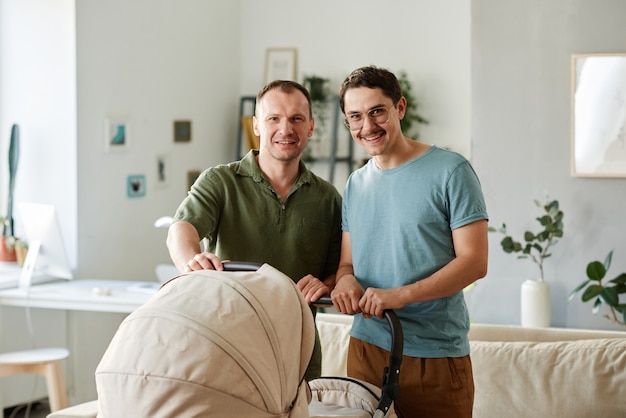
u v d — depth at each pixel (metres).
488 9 5.75
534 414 3.57
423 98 7.45
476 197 2.63
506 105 5.75
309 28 7.78
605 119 5.57
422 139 7.47
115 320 6.10
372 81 2.58
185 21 7.10
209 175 2.89
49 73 6.00
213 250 2.99
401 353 2.45
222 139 7.70
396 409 2.74
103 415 1.99
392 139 2.64
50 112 6.00
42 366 4.79
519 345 3.68
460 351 2.72
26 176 6.10
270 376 2.00
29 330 5.59
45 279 5.74
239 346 1.95
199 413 1.90
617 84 5.54
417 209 2.65
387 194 2.70
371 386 2.58
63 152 5.98
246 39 7.96
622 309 5.13
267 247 2.90
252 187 2.89
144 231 6.65
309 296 2.63
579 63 5.59
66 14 5.93
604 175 5.59
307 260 2.95
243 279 2.10
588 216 5.66
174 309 1.98
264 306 2.05
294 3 7.81
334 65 7.71
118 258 6.37
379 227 2.73
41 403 5.92
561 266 5.71
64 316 5.80
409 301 2.51
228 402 1.93
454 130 7.37
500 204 5.79
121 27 6.34
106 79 6.21
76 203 5.96
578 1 5.62
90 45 6.05
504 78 5.75
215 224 2.87
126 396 1.94
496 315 5.80
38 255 5.55
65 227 6.00
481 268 2.60
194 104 7.26
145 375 1.92
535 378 3.59
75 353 5.77
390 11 7.52
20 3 6.06
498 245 5.79
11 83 6.11
